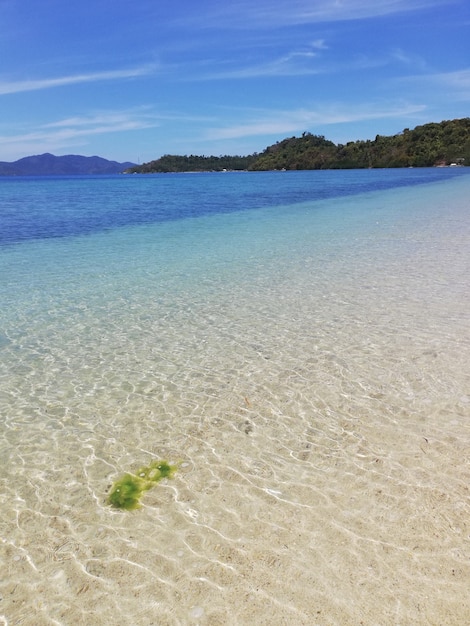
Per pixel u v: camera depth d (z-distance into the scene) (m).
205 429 4.17
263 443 3.92
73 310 7.88
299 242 14.22
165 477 3.52
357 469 3.52
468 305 7.34
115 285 9.56
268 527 2.97
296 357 5.64
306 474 3.49
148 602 2.48
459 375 4.95
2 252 13.62
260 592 2.51
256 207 27.22
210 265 11.33
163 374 5.34
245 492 3.32
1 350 6.19
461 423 4.07
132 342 6.38
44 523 3.08
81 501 3.29
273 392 4.79
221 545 2.84
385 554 2.72
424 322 6.65
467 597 2.43
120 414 4.49
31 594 2.55
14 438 4.12
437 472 3.44
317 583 2.55
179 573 2.65
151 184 71.81
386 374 5.07
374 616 2.35
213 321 7.13
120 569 2.70
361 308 7.46
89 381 5.23
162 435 4.10
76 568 2.71
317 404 4.51
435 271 9.76
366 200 29.20
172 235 16.55
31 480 3.54
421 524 2.94
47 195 44.22
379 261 11.03
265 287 9.06
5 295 8.86
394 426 4.07
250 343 6.17
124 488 3.41
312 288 8.85
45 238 16.27
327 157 139.00
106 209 28.20
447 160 108.06
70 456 3.84
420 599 2.42
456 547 2.75
